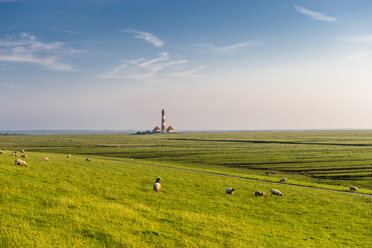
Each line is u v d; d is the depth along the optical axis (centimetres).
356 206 3325
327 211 3092
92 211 2192
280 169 7919
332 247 2034
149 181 4128
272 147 15238
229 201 3300
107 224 1953
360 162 9038
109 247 1630
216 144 18212
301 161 9444
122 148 15138
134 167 5684
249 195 3697
